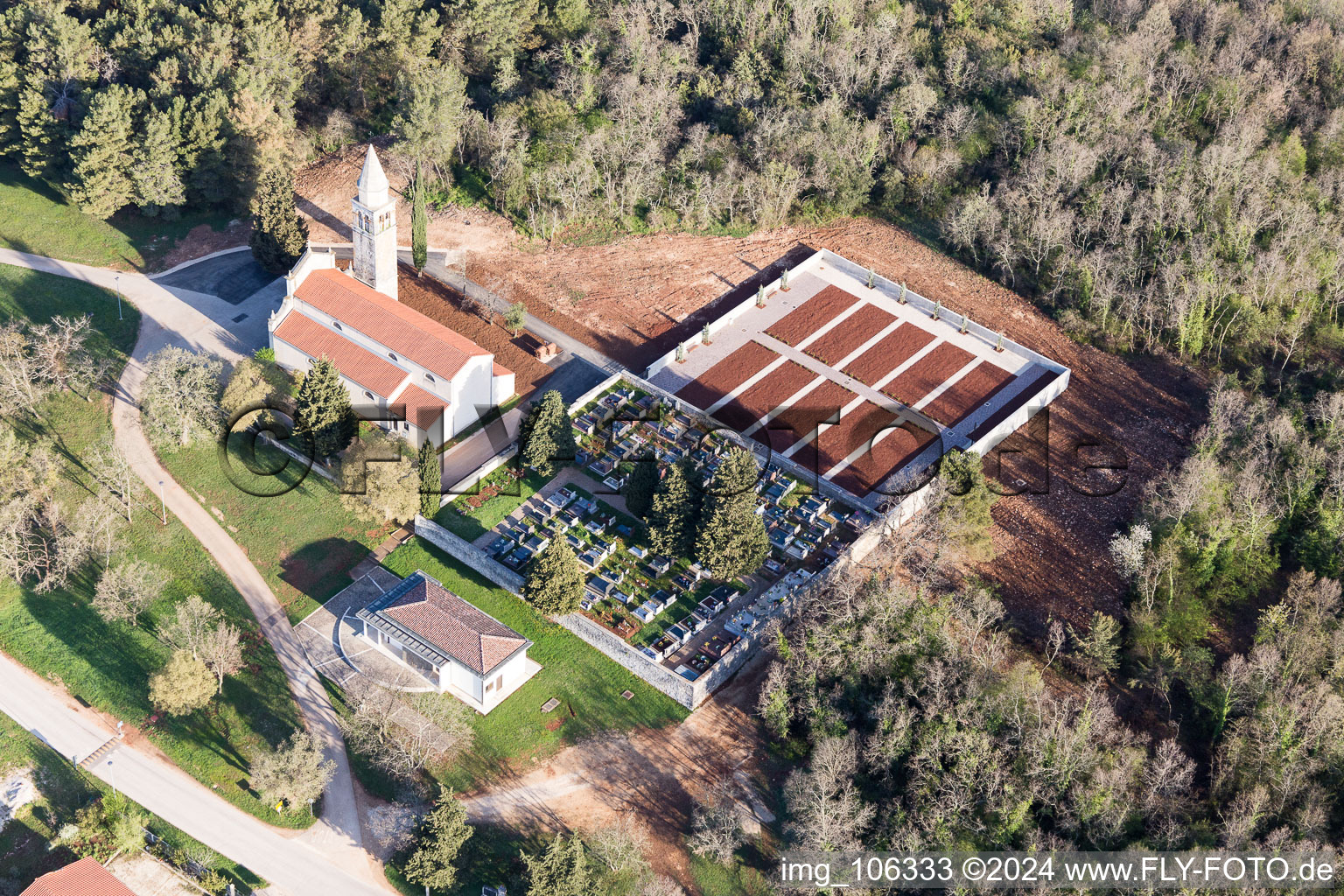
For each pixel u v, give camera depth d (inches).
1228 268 6250.0
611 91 7204.7
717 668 4758.9
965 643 4746.6
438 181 7121.1
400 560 5251.0
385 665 4879.4
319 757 4439.0
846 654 4596.5
